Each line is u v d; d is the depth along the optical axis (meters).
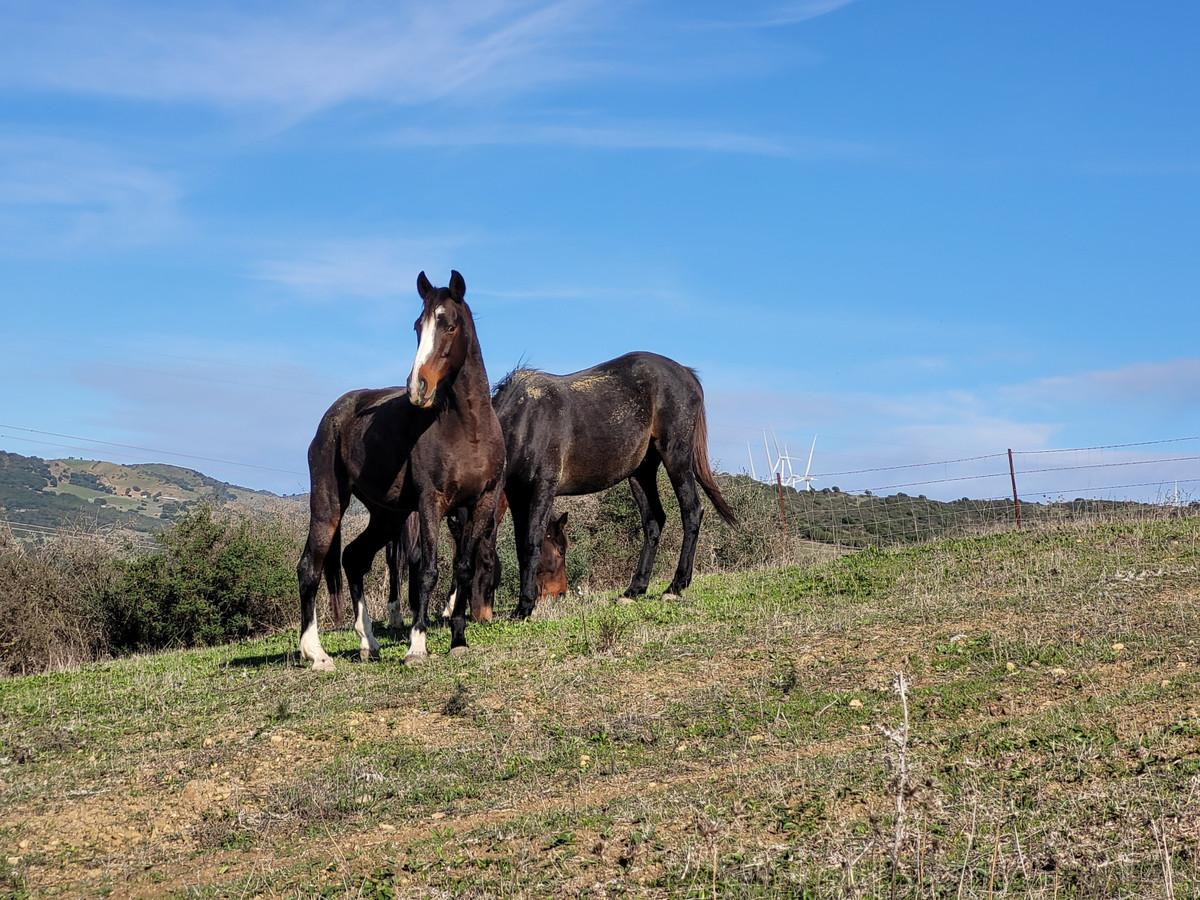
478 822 6.81
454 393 10.48
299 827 7.14
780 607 13.10
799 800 6.28
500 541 19.33
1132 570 12.97
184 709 9.82
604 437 13.34
